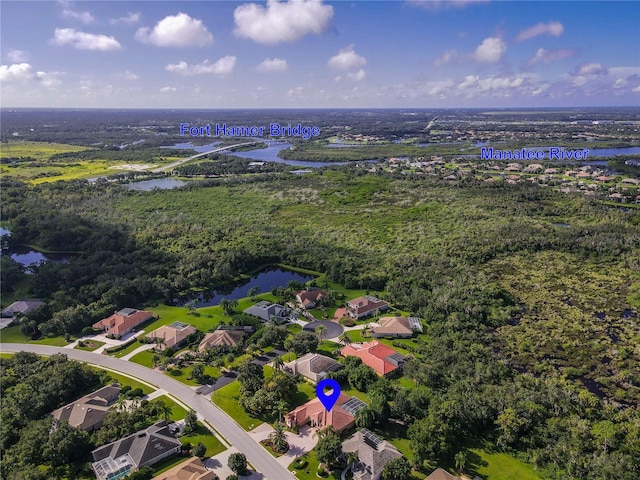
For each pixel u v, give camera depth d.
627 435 91.56
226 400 107.38
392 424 98.62
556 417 97.56
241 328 140.75
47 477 83.12
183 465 83.81
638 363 122.38
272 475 85.06
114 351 129.75
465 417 95.75
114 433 93.12
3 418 95.88
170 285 171.88
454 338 133.88
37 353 129.25
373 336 138.25
